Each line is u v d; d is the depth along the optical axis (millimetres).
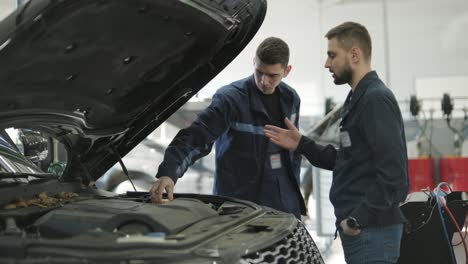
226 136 2939
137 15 1827
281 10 7113
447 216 3182
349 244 2355
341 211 2412
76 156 2387
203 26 2072
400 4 6938
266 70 2771
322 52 7066
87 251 1215
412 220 3195
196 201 2002
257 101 2914
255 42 7043
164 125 6301
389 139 2223
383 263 2281
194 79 2465
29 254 1225
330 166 2725
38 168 2521
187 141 2590
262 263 1427
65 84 2037
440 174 6355
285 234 1619
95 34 1819
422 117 6832
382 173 2211
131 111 2426
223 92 2879
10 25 1535
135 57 2102
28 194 1972
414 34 6949
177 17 1941
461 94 6875
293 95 3031
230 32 2250
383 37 6996
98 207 1802
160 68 2240
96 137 2377
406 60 6984
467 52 6828
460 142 6688
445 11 6855
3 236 1387
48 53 1753
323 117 6691
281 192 2926
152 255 1215
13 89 1843
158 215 1604
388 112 2270
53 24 1600
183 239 1347
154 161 6297
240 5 2152
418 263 3205
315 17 7082
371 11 7000
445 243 3178
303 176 6684
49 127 2232
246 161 2898
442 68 6906
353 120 2375
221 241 1456
